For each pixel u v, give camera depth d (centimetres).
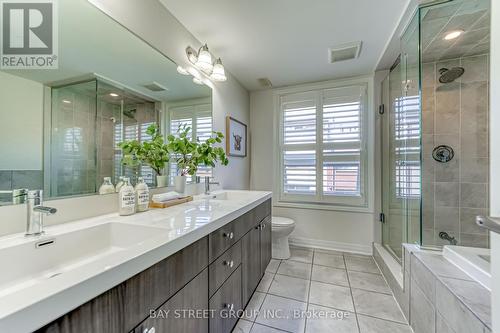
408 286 150
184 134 179
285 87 308
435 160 220
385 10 157
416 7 154
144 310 67
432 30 173
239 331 139
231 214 126
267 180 320
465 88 212
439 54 206
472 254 130
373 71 259
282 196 312
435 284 117
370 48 209
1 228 78
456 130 215
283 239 252
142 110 142
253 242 167
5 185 80
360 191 274
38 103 90
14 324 39
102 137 117
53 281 49
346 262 242
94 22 112
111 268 56
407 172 192
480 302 94
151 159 150
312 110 296
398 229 212
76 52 104
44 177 92
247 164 315
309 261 245
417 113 177
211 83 220
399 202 210
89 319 51
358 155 275
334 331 140
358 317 153
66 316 47
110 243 101
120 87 127
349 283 198
